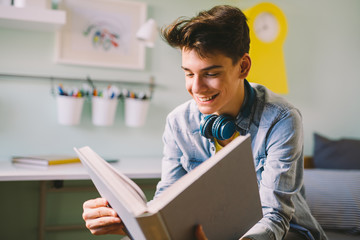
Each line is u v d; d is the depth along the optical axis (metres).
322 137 2.52
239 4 2.39
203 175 0.70
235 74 0.94
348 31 2.67
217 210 0.77
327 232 1.74
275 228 0.95
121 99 2.25
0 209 2.12
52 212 2.21
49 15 1.87
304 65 2.58
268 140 1.08
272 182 1.01
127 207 0.67
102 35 2.20
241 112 1.09
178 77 2.37
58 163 1.86
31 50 2.08
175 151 1.28
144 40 2.16
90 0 2.16
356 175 2.00
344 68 2.68
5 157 2.06
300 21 2.56
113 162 2.01
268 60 2.40
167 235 0.66
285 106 1.07
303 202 1.24
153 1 2.29
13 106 2.07
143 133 2.32
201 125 1.05
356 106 2.72
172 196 0.67
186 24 0.90
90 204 1.01
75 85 2.17
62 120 2.02
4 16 1.79
